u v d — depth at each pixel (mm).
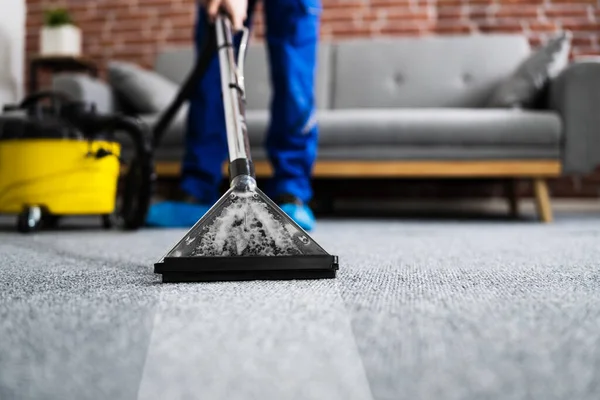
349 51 3219
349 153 2443
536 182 2363
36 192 1561
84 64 3393
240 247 661
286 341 379
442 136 2373
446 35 3443
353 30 3492
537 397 280
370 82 3139
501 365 328
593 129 2295
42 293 560
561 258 904
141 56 3660
